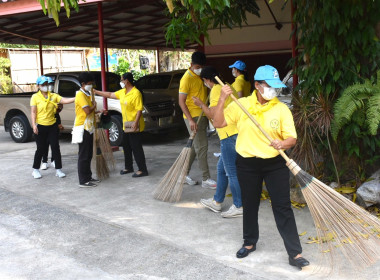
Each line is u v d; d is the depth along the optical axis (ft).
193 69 18.17
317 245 13.09
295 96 17.26
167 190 17.78
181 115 32.42
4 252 13.91
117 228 15.24
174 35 17.66
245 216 12.50
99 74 33.30
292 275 11.43
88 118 20.24
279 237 13.93
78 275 12.18
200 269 12.01
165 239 14.15
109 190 19.98
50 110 22.13
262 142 11.55
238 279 11.36
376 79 15.57
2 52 68.44
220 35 36.68
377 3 14.96
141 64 72.64
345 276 11.25
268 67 11.16
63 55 77.25
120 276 11.99
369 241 10.82
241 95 18.58
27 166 25.64
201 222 15.56
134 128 20.98
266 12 34.86
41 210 17.54
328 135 16.72
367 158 16.35
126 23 40.09
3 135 39.88
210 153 26.96
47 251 13.84
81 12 34.35
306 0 16.40
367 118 14.76
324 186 10.96
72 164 25.77
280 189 11.67
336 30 15.74
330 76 16.28
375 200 14.73
